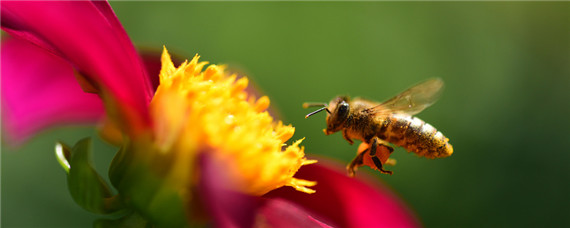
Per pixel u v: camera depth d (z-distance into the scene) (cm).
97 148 25
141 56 15
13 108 15
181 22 31
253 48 31
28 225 24
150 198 14
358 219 16
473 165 31
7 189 24
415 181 29
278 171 15
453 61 34
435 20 35
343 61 31
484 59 35
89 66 14
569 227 30
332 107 16
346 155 28
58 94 15
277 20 31
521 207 30
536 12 37
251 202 14
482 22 36
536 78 36
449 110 33
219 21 31
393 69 32
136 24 30
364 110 16
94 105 15
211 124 14
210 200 14
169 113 14
